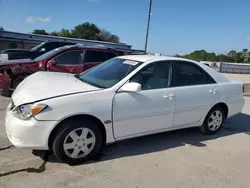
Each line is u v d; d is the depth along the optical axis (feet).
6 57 40.60
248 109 24.20
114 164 11.19
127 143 13.67
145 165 11.35
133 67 12.59
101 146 11.50
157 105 12.56
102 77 12.84
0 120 15.70
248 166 12.08
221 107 15.96
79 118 10.62
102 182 9.73
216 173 11.18
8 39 68.95
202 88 14.48
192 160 12.26
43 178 9.64
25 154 11.40
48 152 11.71
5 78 21.25
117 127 11.57
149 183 9.96
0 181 9.21
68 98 10.25
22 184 9.16
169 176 10.61
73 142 10.61
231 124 18.85
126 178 10.16
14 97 11.05
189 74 14.29
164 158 12.20
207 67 15.40
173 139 14.80
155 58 13.44
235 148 14.15
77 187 9.28
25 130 9.73
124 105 11.49
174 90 13.24
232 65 116.57
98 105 10.80
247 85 46.73
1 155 11.14
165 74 13.29
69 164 10.78
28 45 72.13
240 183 10.53
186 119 14.16
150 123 12.63
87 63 24.17
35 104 9.82
